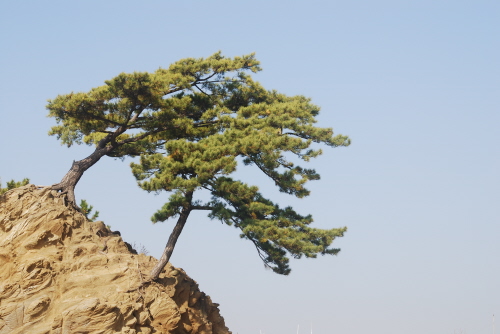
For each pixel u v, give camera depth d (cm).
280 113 4669
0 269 3853
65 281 3847
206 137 4706
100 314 3650
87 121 4459
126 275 4059
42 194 4222
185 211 4378
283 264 4450
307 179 4491
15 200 4106
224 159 4209
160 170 4353
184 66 4881
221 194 4366
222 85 5038
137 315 3894
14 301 3675
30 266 3788
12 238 3941
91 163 4553
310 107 4984
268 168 4484
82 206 5366
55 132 4866
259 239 4288
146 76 4212
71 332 3597
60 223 4069
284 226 4403
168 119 4541
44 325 3628
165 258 4275
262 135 4331
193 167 4262
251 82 5003
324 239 4409
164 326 4075
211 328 4603
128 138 4762
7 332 3569
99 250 4178
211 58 4981
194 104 4922
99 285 3925
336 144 4603
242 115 4728
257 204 4306
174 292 4312
